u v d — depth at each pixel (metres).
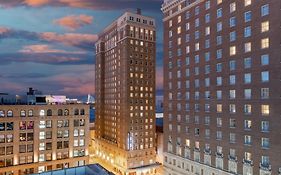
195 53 70.81
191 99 72.00
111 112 131.88
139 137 117.06
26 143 73.06
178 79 77.25
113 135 129.50
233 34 59.66
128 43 116.31
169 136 80.81
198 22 69.94
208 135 66.12
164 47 83.75
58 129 77.56
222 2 62.53
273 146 50.25
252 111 54.72
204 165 66.44
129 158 113.62
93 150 156.12
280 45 49.44
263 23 52.91
